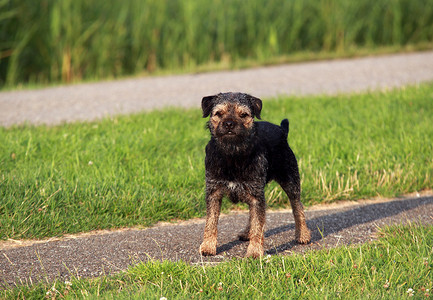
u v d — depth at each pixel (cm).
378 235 609
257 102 577
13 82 1725
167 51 1975
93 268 519
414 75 1645
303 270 489
